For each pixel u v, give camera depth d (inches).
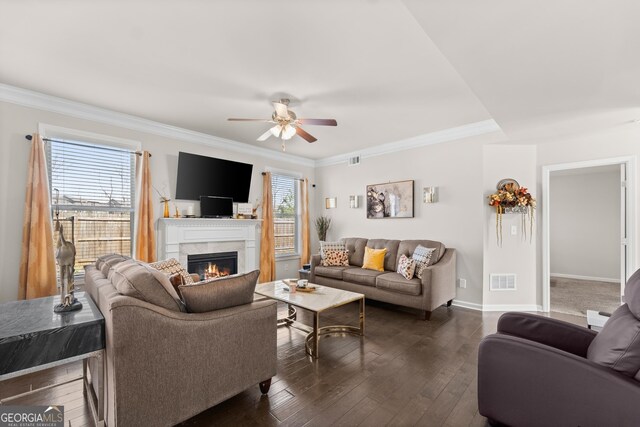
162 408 58.6
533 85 89.4
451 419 68.6
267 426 65.7
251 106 132.1
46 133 123.2
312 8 70.7
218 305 70.3
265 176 205.2
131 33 81.4
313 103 128.1
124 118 143.2
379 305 164.7
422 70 100.0
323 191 239.3
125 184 146.2
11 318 59.9
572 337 71.3
